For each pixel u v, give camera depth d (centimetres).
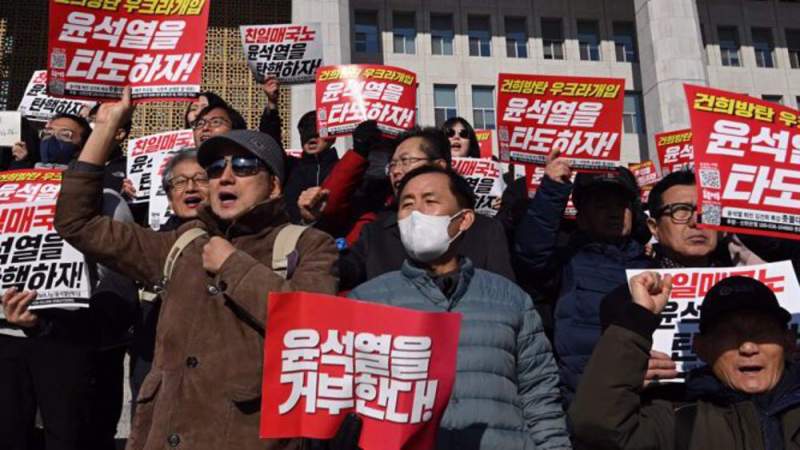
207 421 232
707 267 346
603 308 316
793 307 321
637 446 225
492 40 2469
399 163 375
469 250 343
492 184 557
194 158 394
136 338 382
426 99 2370
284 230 266
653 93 2183
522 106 456
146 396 243
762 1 2669
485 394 255
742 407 234
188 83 354
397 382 215
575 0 2541
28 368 340
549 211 372
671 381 307
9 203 358
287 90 1661
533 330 277
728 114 345
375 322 218
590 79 455
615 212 380
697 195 336
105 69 351
